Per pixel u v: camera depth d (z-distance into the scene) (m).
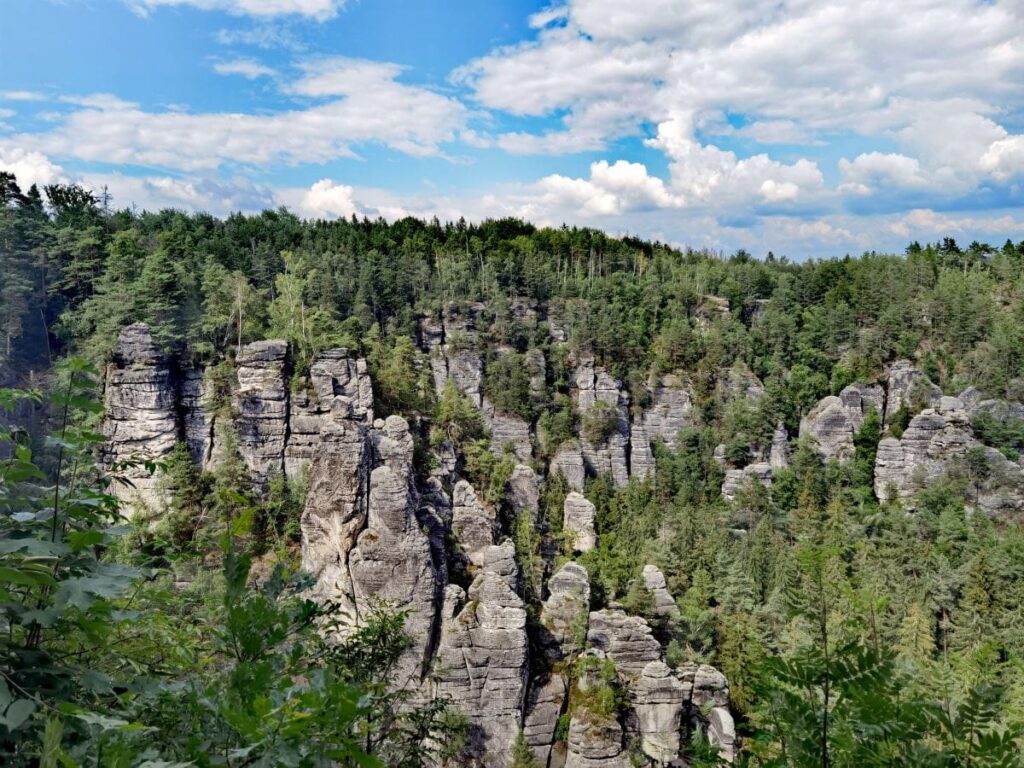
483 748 62.09
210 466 88.56
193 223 147.88
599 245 192.00
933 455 113.31
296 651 7.75
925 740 8.42
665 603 75.81
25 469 7.47
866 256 178.50
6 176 95.50
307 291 115.38
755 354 139.75
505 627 64.62
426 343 125.81
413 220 192.62
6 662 7.02
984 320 134.25
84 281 96.56
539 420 121.19
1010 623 71.94
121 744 5.73
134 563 10.52
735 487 116.31
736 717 64.88
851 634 8.50
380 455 73.44
